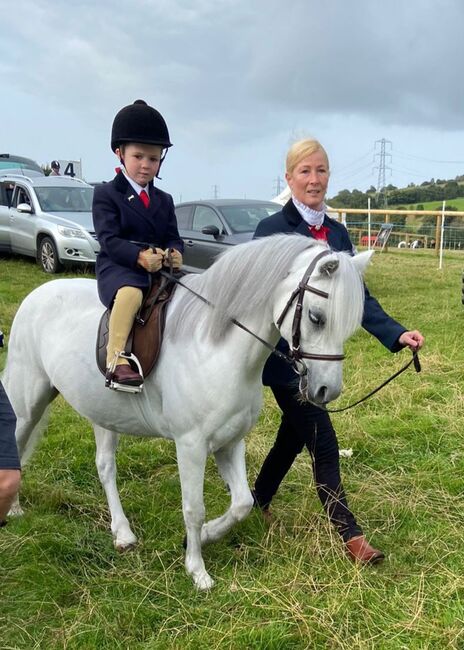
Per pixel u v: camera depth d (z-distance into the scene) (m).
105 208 2.90
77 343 3.07
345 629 2.52
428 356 6.23
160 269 2.89
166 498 3.64
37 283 10.22
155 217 2.98
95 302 3.20
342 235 3.07
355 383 5.50
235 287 2.54
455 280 12.18
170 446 4.40
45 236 11.23
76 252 10.91
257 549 3.08
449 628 2.48
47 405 3.48
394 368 5.94
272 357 2.95
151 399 2.84
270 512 3.41
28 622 2.65
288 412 3.01
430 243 22.30
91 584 2.89
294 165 2.89
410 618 2.57
